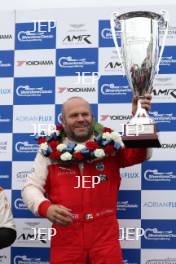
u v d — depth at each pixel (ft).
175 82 11.13
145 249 10.98
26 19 11.66
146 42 9.73
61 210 9.00
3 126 11.57
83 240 9.52
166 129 11.12
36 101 11.53
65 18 11.55
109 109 11.31
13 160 11.51
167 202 11.03
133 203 11.14
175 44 11.16
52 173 9.89
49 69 11.53
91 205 9.59
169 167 11.07
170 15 11.20
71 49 11.50
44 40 11.57
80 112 9.88
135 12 9.83
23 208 11.44
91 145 9.73
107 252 9.43
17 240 11.39
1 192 10.27
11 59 11.64
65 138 10.27
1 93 11.62
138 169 11.18
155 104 11.16
